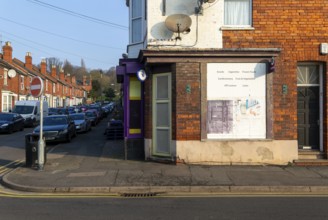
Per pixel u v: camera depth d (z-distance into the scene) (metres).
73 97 91.50
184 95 12.09
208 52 11.91
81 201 8.18
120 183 9.65
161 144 12.82
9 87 43.19
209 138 12.12
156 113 12.96
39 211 7.30
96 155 14.97
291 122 12.20
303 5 12.33
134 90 13.95
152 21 12.22
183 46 12.18
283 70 12.23
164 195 8.78
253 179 9.97
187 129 12.09
